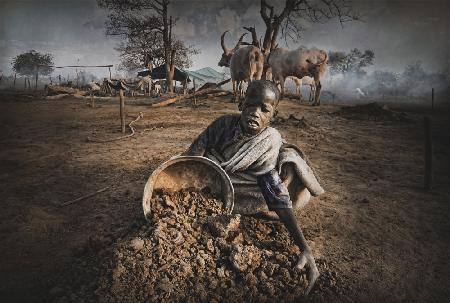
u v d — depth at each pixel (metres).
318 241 3.48
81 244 3.28
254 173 3.26
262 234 3.29
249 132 3.27
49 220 3.79
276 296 2.51
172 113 14.17
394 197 4.89
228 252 2.80
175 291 2.46
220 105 17.55
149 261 2.62
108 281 2.46
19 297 2.53
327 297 2.61
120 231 3.40
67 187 4.90
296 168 3.29
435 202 4.73
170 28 32.53
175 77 34.84
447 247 3.47
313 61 19.05
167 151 7.18
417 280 2.90
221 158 3.45
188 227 3.00
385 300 2.63
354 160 7.12
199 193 3.37
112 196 4.53
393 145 8.91
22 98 22.19
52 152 7.08
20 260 3.02
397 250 3.38
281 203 3.05
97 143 8.05
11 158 6.49
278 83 20.17
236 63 17.78
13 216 3.88
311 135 9.72
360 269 3.02
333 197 4.79
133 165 6.09
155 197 3.26
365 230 3.79
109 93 32.09
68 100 22.17
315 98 19.98
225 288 2.54
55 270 2.85
